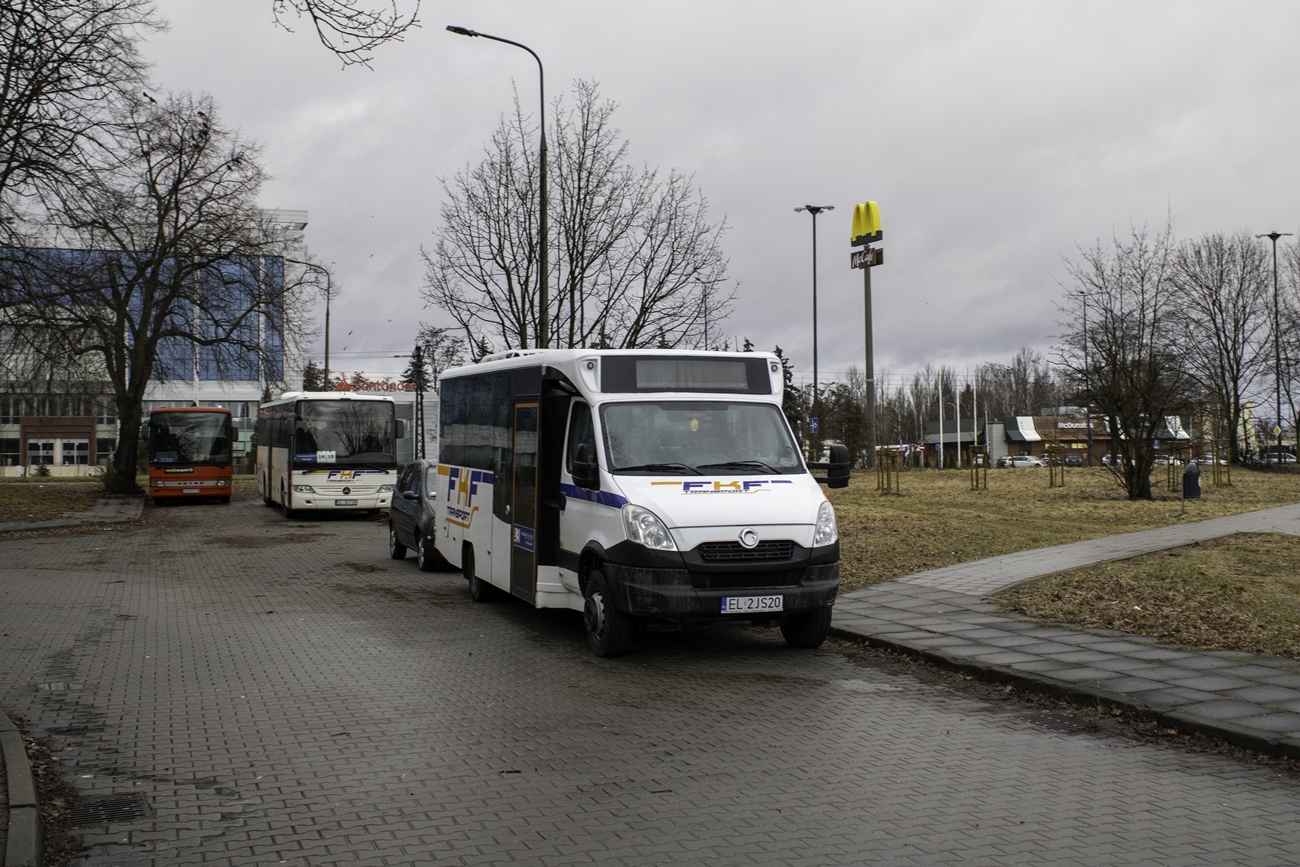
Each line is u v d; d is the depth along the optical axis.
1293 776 5.86
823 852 4.61
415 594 13.48
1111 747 6.46
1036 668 8.27
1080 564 13.71
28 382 30.67
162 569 16.30
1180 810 5.24
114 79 19.86
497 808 5.22
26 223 24.03
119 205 24.75
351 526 25.03
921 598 11.80
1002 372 114.38
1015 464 78.38
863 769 5.93
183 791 5.50
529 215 20.11
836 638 10.17
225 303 33.97
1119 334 27.27
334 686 8.13
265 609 12.20
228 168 34.03
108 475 35.44
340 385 61.34
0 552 18.89
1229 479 34.09
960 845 4.71
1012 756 6.24
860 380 90.50
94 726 6.84
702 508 8.83
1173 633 9.49
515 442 11.07
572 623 11.24
